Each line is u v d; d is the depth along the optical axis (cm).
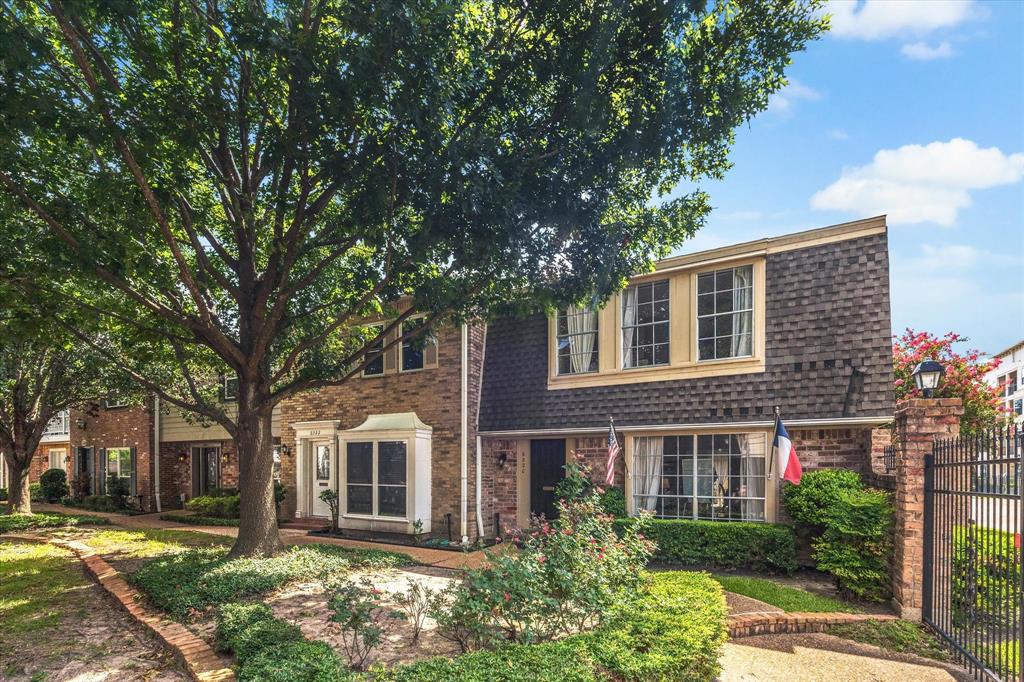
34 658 515
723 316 1042
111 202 607
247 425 843
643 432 1096
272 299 896
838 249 951
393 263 768
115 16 529
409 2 505
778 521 952
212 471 1930
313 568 771
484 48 644
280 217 728
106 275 646
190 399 1449
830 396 916
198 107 589
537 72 645
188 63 592
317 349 966
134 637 566
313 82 547
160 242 745
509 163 640
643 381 1102
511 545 624
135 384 1348
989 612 575
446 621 477
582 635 465
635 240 797
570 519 677
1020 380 3550
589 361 1183
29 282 676
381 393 1397
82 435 2138
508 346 1284
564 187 678
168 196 626
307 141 602
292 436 1555
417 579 789
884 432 876
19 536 1177
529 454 1288
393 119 568
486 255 682
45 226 655
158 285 737
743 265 1031
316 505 1495
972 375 1197
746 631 652
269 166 651
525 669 387
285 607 635
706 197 801
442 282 773
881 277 909
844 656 589
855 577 743
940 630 625
